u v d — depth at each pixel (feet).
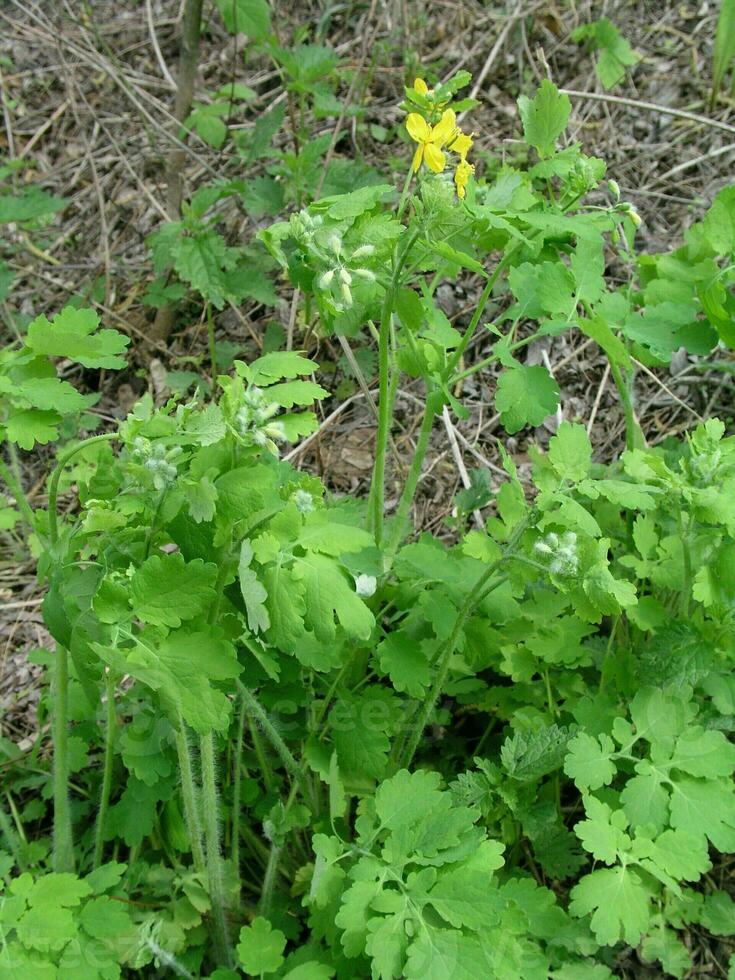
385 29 3.34
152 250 2.91
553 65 3.21
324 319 1.66
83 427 2.66
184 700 1.27
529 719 1.77
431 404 1.72
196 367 2.77
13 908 1.38
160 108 3.09
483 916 1.35
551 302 1.65
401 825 1.46
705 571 1.63
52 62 3.53
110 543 1.39
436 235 1.57
